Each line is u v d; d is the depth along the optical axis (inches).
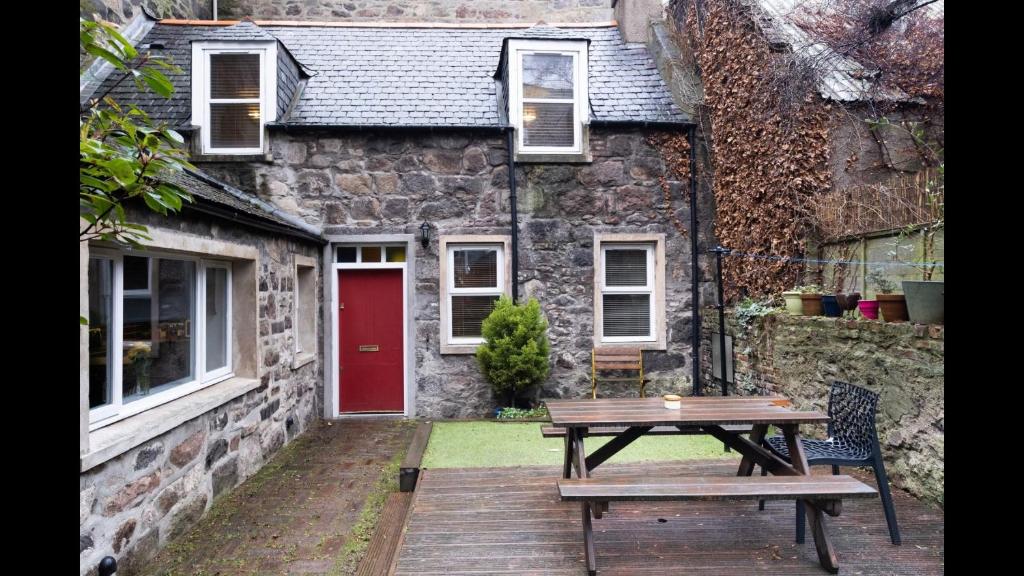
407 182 260.7
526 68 269.1
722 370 246.5
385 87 279.1
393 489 172.1
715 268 268.1
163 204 83.4
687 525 130.6
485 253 269.3
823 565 109.6
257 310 191.3
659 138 268.1
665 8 311.4
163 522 134.0
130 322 136.3
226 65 253.9
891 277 176.2
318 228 257.0
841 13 217.2
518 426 234.5
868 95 221.0
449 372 261.6
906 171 220.4
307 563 125.8
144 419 130.6
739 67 239.8
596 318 265.3
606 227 266.8
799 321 192.9
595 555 115.7
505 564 113.7
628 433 137.3
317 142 257.8
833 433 140.1
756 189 231.0
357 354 264.7
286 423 219.5
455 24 333.1
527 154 261.7
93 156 73.7
